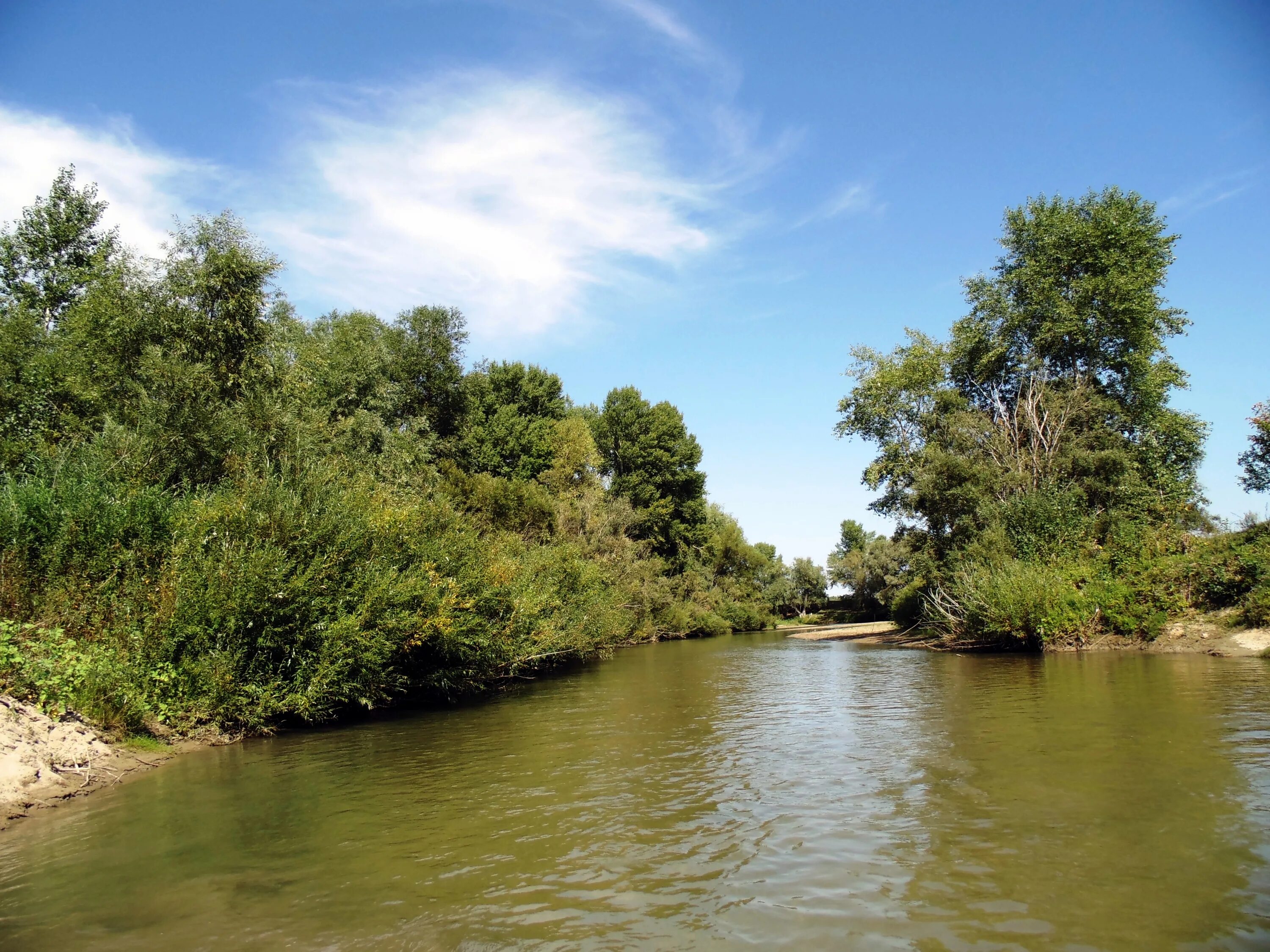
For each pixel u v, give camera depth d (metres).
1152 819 7.07
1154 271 34.66
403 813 8.15
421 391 45.62
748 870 6.20
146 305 21.73
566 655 28.80
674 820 7.67
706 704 16.66
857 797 8.24
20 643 10.57
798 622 86.06
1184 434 34.78
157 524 14.34
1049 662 21.62
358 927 5.28
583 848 6.86
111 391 20.64
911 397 40.53
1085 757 9.49
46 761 9.12
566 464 49.97
